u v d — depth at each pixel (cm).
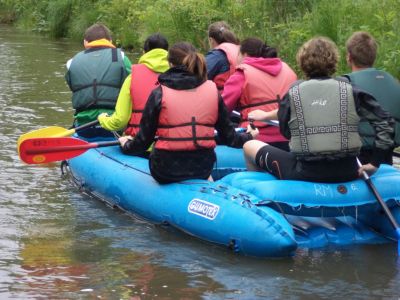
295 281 422
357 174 483
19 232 507
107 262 452
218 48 670
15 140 776
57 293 403
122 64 664
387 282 422
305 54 479
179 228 504
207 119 510
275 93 579
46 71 1295
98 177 592
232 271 437
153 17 1523
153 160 519
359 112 475
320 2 1138
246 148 518
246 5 1297
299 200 466
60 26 1966
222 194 485
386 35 987
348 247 481
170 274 432
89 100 654
